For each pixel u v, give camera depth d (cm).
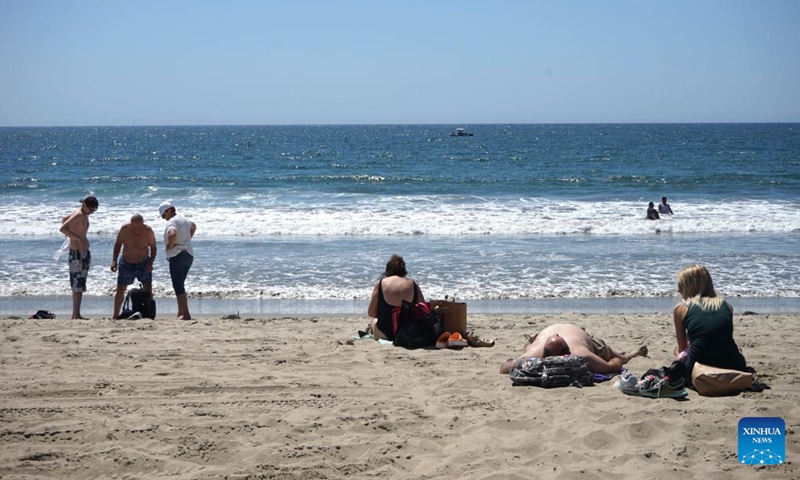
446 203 2636
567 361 622
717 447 469
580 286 1343
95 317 1095
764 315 1034
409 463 454
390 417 531
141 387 608
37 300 1245
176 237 1027
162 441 485
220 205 2558
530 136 14112
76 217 1030
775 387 602
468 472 436
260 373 657
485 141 11425
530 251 1719
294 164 5628
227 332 862
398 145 10044
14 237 1939
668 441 482
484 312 1145
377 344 791
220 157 6862
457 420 526
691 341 608
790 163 5034
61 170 4903
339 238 1952
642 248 1780
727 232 2086
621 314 1080
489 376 650
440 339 784
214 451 469
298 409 554
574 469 435
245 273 1451
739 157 5928
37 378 633
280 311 1155
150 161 6112
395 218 2234
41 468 438
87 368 670
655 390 577
